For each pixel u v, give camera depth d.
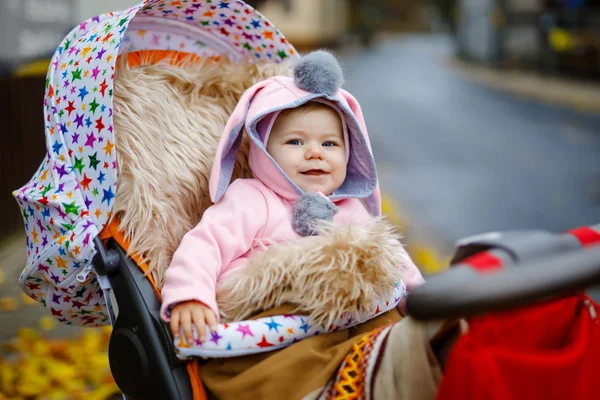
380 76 26.92
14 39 6.37
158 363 1.97
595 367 1.78
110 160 2.10
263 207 2.34
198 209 2.39
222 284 2.11
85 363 3.71
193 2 2.51
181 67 2.58
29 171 6.36
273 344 2.00
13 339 4.09
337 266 1.97
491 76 27.05
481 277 1.52
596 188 8.84
